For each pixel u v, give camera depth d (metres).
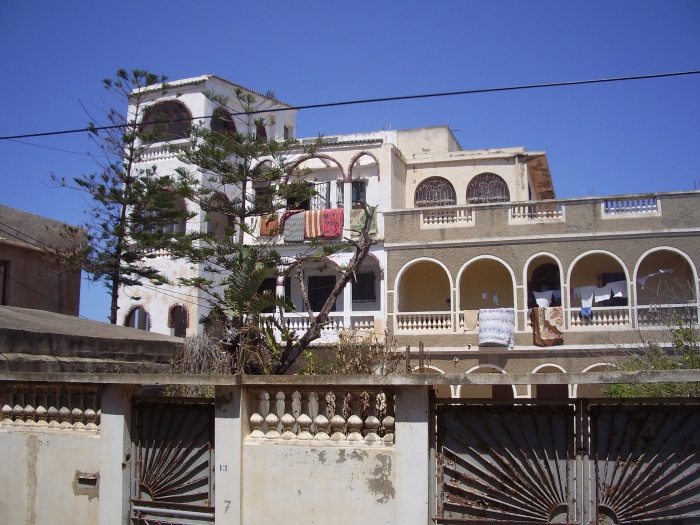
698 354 15.05
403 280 29.67
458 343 27.09
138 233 24.97
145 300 32.12
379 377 7.11
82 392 8.83
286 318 29.55
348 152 31.39
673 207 25.78
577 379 6.41
